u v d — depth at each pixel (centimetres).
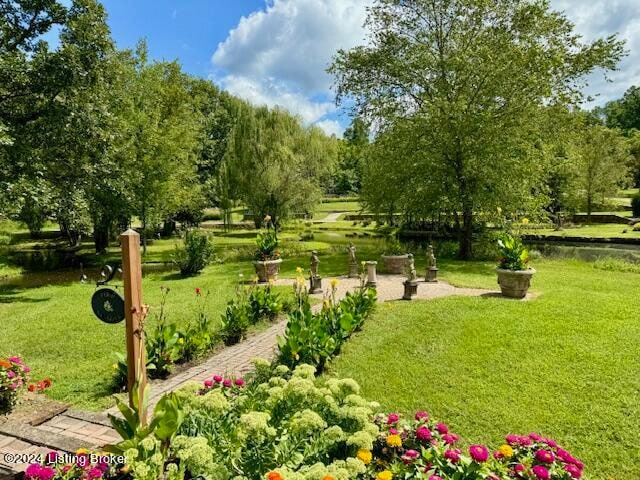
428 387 487
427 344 617
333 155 2905
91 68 1323
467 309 795
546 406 439
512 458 274
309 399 287
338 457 264
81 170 1374
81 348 657
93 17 1317
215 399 274
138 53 1988
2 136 1038
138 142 1803
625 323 682
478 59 1470
